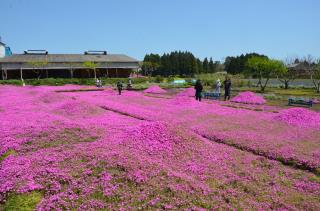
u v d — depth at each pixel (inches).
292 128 593.6
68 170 320.5
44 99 1086.4
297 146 453.1
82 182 298.0
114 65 3275.1
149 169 319.9
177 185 289.7
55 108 843.4
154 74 5157.5
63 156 366.3
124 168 318.3
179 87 2062.0
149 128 442.9
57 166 333.7
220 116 743.7
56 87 1974.7
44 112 765.9
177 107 904.3
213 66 5487.2
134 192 279.4
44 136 489.1
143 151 381.4
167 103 1027.9
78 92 1601.9
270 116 744.3
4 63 2773.1
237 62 4288.9
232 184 313.0
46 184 293.1
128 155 355.3
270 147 444.8
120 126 591.8
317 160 385.1
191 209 252.1
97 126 578.6
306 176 347.3
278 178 335.9
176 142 414.0
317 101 1123.9
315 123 638.5
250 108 929.5
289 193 296.2
